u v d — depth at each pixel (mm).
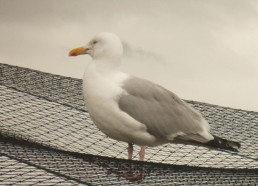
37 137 9242
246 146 9656
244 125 9859
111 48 8953
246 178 7922
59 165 7379
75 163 7418
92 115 8922
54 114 9578
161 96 9125
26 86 9555
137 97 8867
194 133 9141
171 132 9047
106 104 8719
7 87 9523
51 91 9625
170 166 7656
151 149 9555
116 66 9000
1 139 7469
